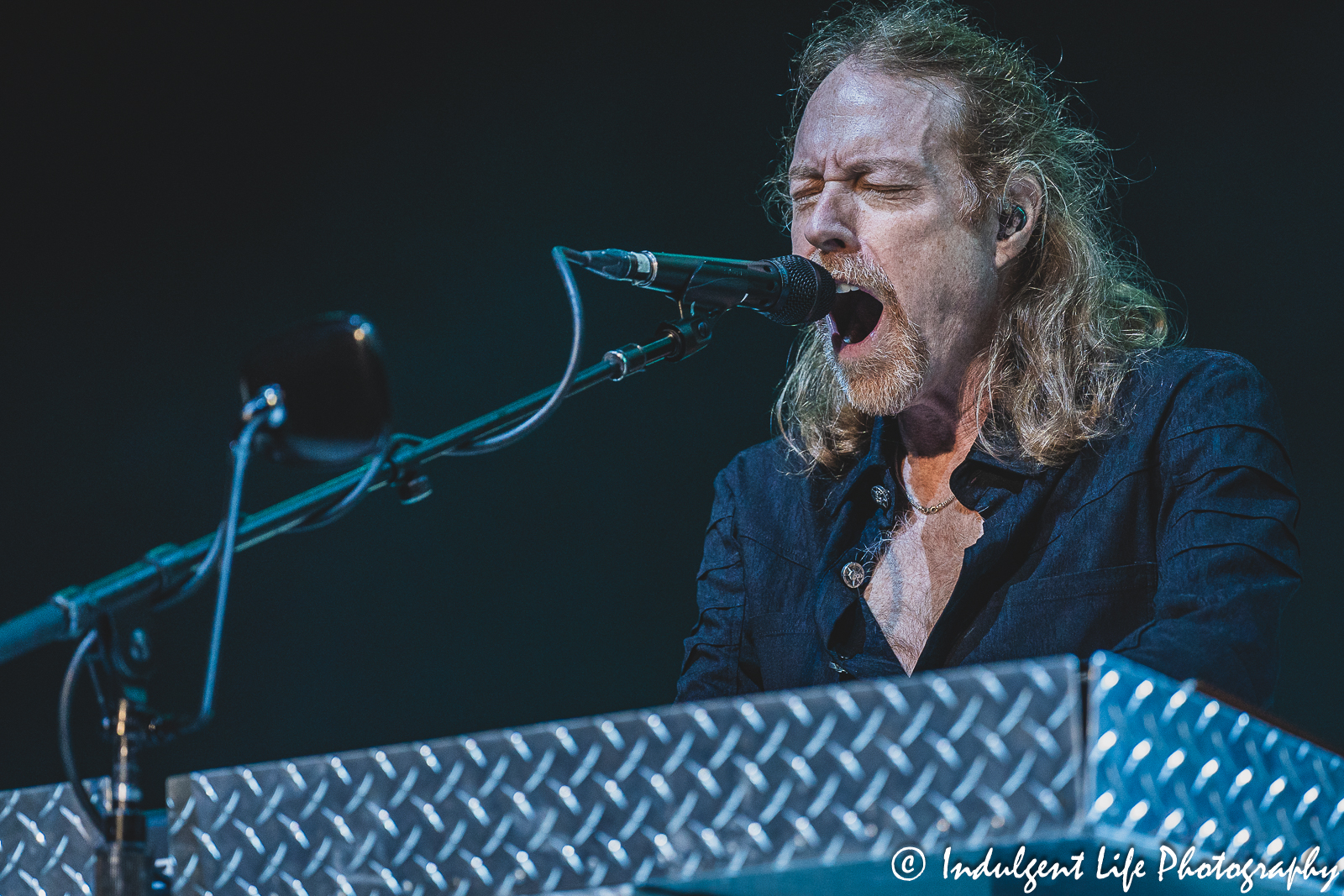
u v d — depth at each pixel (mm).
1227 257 11344
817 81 6215
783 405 6121
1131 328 5477
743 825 2490
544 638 13195
